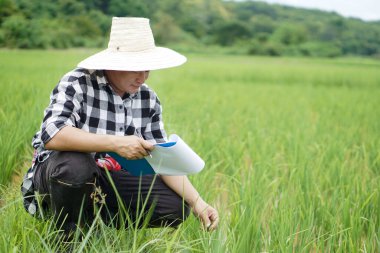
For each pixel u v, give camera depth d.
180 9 86.31
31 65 17.33
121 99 3.23
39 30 38.22
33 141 3.21
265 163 5.38
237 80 22.17
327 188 4.83
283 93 15.95
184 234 3.42
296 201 4.29
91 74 3.15
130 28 3.09
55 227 3.07
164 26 77.69
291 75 26.02
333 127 8.77
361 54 97.62
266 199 4.39
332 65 46.25
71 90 3.06
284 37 90.19
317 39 103.19
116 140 2.89
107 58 3.04
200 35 84.62
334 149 6.29
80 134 2.91
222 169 5.69
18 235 3.09
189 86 16.14
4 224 3.11
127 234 3.19
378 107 12.18
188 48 74.94
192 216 3.50
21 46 34.78
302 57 79.06
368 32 107.62
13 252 2.62
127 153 2.89
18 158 5.09
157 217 3.29
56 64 18.09
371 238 3.71
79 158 2.97
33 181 3.19
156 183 3.29
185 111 9.23
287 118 9.63
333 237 3.65
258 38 85.25
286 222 3.56
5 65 16.45
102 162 3.29
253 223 3.48
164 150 2.86
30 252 2.90
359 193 4.46
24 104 7.55
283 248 3.26
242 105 11.69
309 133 7.82
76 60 21.36
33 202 3.23
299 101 13.38
